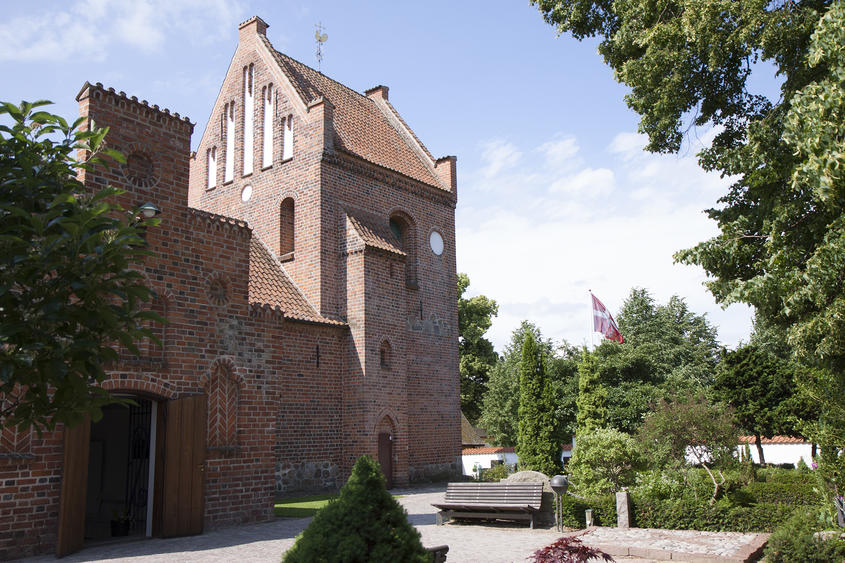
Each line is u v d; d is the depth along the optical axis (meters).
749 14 12.77
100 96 14.08
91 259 4.83
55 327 4.77
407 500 20.22
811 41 11.58
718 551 11.41
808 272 10.93
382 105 32.47
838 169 9.81
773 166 13.02
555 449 27.44
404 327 24.70
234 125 27.77
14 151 5.32
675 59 14.59
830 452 13.34
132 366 13.71
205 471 14.67
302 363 21.58
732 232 13.95
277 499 19.91
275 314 17.08
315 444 21.55
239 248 16.48
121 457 21.56
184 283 15.02
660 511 14.59
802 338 11.38
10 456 11.69
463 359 45.03
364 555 6.14
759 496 18.70
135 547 12.63
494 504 15.17
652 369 41.06
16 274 4.63
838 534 11.59
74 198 5.04
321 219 23.58
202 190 28.45
